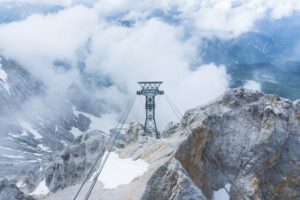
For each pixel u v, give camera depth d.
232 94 89.31
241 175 79.38
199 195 60.12
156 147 81.94
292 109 89.25
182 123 88.12
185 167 71.62
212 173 77.75
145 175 70.56
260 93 90.94
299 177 82.44
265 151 82.00
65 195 85.81
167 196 60.72
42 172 111.88
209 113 84.44
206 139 77.31
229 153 81.38
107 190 72.94
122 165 81.19
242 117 85.12
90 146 98.44
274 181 81.75
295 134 87.00
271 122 84.25
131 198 62.66
